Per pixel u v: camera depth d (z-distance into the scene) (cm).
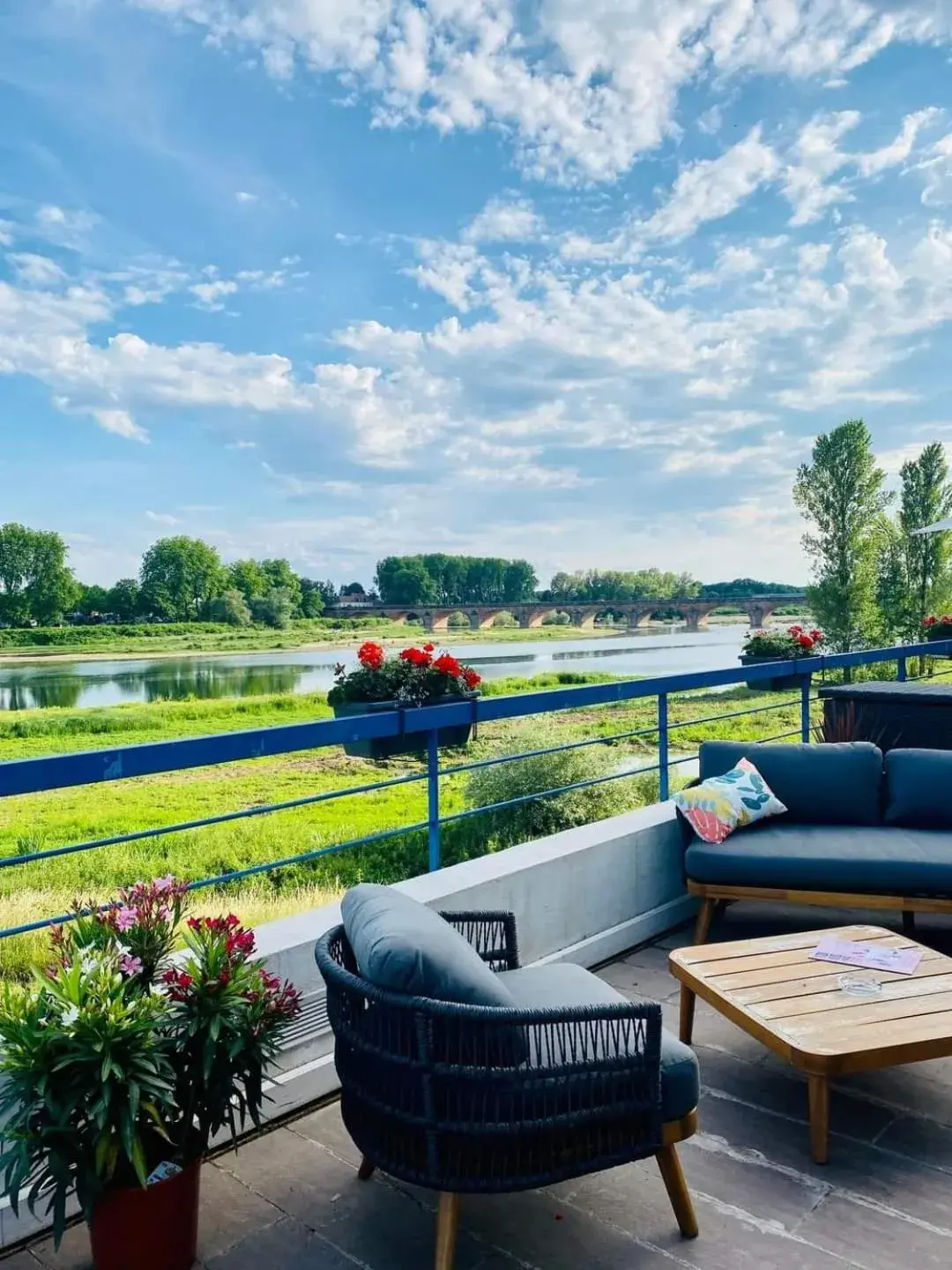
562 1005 202
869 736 547
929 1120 234
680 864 384
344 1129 236
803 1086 252
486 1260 185
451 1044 168
